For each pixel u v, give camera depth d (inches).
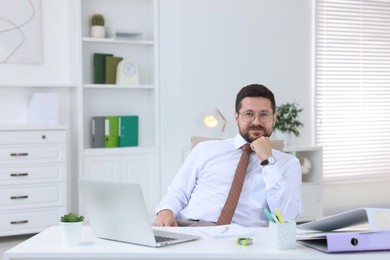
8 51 208.5
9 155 191.2
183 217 111.7
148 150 224.8
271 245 76.5
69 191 212.2
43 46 214.7
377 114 259.8
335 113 250.8
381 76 259.6
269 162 98.9
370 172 259.6
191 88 220.8
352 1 251.0
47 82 215.6
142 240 76.6
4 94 209.0
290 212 97.3
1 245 191.0
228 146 114.4
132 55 231.5
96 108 225.8
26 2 210.4
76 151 216.1
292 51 239.1
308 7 241.6
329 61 247.8
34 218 195.6
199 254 72.1
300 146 225.6
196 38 221.3
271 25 234.2
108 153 217.6
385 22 258.8
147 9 232.8
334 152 252.4
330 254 72.1
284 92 238.2
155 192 226.2
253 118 106.3
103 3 225.0
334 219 78.2
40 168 196.1
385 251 73.4
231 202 104.5
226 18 226.1
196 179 115.0
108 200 78.8
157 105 226.8
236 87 228.8
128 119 223.9
